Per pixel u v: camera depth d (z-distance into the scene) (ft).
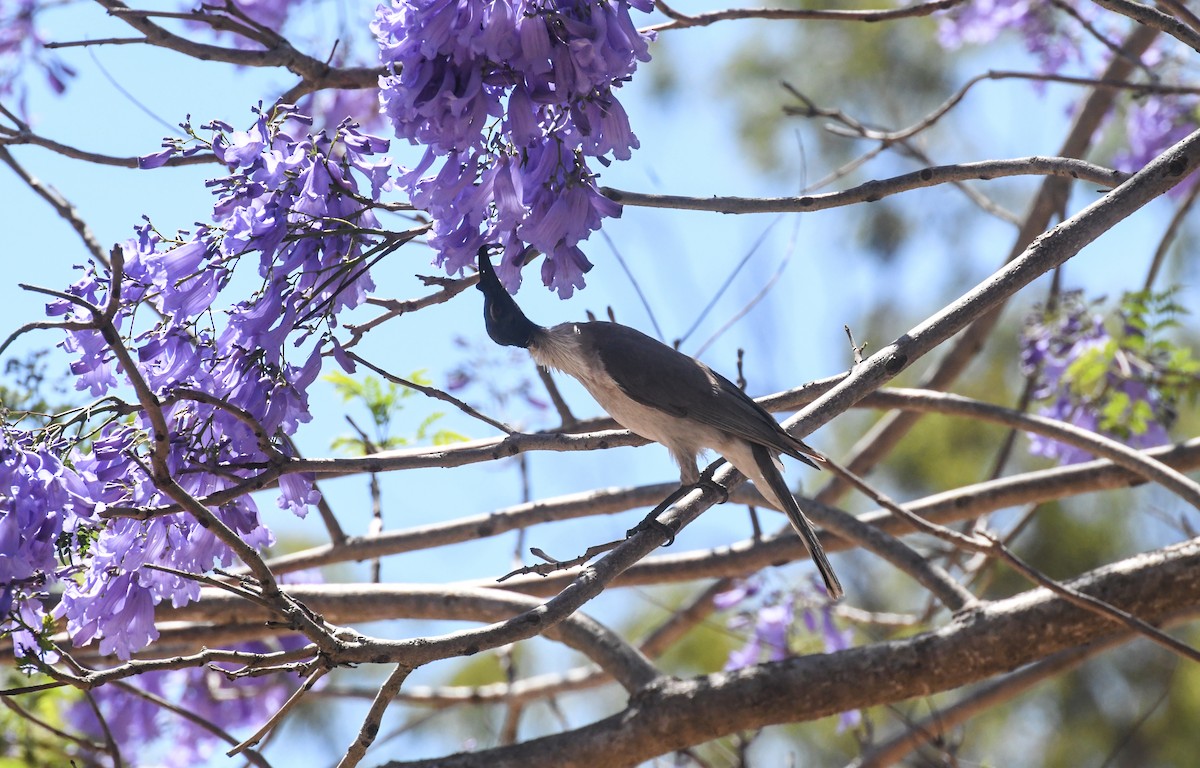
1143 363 43.27
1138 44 49.52
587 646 33.86
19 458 23.26
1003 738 62.49
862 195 29.12
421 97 23.35
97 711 32.63
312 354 24.59
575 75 23.17
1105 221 27.58
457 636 23.43
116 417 24.53
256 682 46.68
